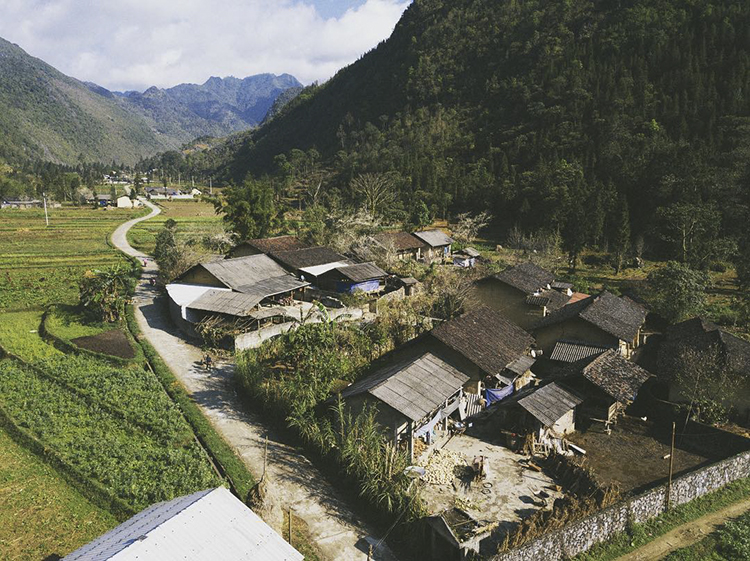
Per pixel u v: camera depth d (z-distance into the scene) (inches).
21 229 3878.0
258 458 1004.6
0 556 735.1
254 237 2696.9
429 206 4311.0
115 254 3070.9
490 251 3287.4
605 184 3472.0
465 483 954.7
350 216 3127.5
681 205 2760.8
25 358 1440.7
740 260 2407.7
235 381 1338.6
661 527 858.8
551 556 750.5
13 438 1035.9
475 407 1213.1
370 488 867.4
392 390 1032.8
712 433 1120.8
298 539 794.2
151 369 1403.8
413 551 779.4
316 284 2110.0
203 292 1830.7
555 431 1150.3
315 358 1213.1
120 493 862.5
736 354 1277.1
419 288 2193.7
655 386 1359.5
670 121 3951.8
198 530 587.5
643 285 2194.9
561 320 1524.4
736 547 805.9
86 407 1154.7
